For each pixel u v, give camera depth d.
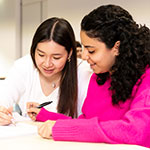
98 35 0.80
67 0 3.92
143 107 0.76
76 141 0.76
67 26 1.23
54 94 1.46
